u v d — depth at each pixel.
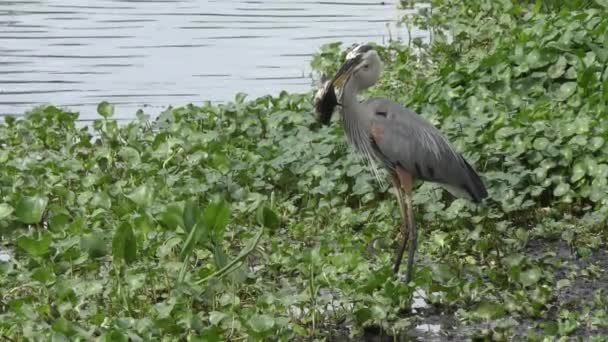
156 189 13.18
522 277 10.98
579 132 13.64
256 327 9.41
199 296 10.27
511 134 13.82
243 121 15.95
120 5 28.78
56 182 13.71
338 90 12.16
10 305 10.11
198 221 10.30
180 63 22.62
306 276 11.09
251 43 24.28
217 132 15.55
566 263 11.83
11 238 12.76
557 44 16.22
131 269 10.75
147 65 22.53
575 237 12.37
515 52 16.55
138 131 16.27
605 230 12.50
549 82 16.08
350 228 12.93
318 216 13.13
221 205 10.30
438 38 21.48
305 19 26.66
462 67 16.72
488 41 21.19
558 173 13.45
